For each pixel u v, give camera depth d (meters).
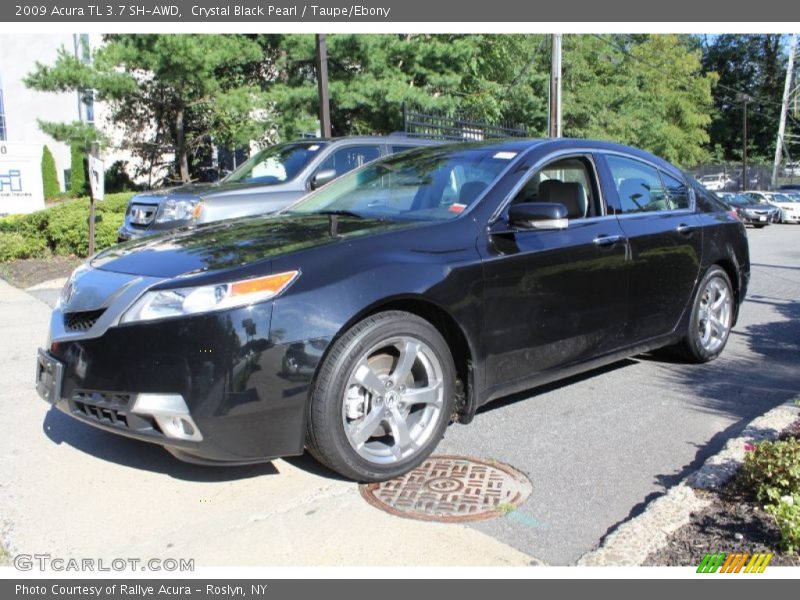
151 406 3.00
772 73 58.28
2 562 2.80
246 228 3.92
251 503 3.24
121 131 20.70
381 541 2.91
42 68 14.93
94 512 3.18
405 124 15.30
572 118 30.41
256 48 16.61
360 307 3.21
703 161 48.66
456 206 3.96
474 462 3.69
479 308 3.69
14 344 6.44
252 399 3.02
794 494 2.90
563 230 4.21
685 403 4.64
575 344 4.26
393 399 3.42
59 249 12.20
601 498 3.30
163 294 3.08
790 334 6.79
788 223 28.58
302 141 8.73
